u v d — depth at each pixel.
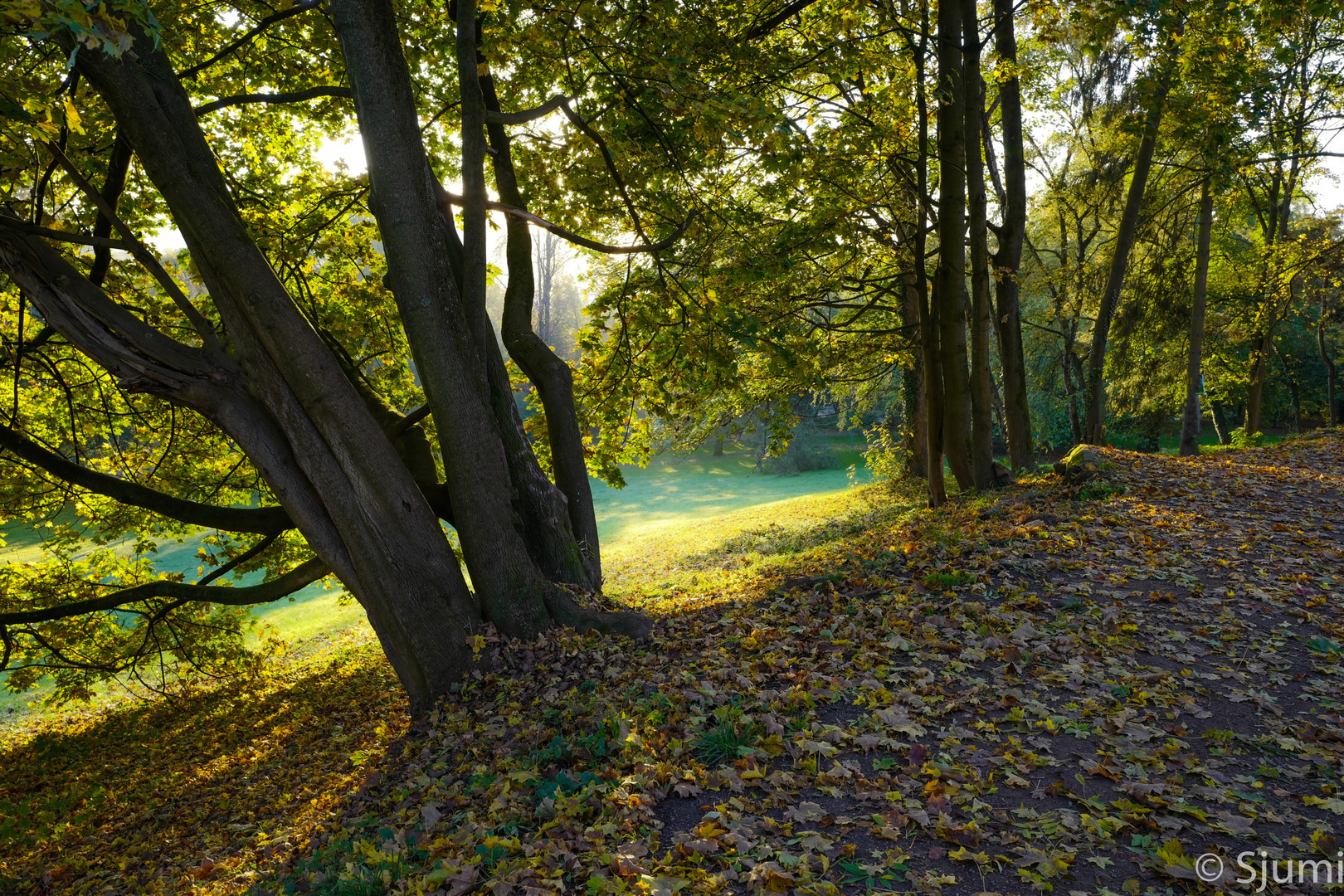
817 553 12.62
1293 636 5.60
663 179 11.80
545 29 9.27
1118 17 10.91
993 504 11.18
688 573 16.11
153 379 6.42
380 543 6.83
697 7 10.34
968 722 4.62
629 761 4.30
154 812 7.69
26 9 3.89
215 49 10.14
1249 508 9.08
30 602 12.64
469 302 7.68
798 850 3.43
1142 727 4.38
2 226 5.83
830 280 16.44
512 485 8.55
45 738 13.05
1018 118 15.09
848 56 10.84
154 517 13.78
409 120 6.89
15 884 6.68
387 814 4.81
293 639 19.53
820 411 51.88
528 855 3.52
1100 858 3.25
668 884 3.13
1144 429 33.91
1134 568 7.20
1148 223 21.95
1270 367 33.88
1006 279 15.42
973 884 3.12
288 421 6.68
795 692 5.07
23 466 12.30
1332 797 3.60
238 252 6.40
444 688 6.88
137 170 10.98
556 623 7.40
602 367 14.23
